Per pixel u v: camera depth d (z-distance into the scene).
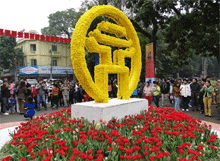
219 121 7.27
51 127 3.96
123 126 3.98
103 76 5.16
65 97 11.52
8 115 8.91
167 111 5.96
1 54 26.94
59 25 29.38
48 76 29.81
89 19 4.66
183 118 4.77
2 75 36.12
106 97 5.23
